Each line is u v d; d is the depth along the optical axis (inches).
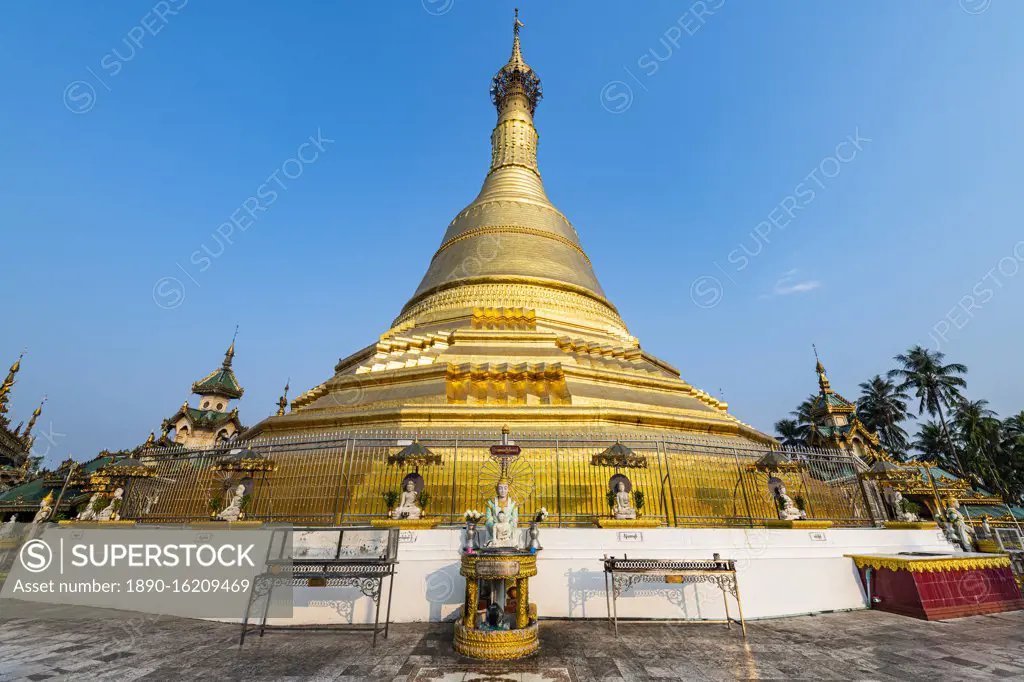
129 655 327.9
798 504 637.3
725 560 411.8
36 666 301.9
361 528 426.9
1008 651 343.0
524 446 622.8
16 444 1358.3
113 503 628.1
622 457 549.6
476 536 409.4
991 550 730.2
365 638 372.2
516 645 327.0
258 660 318.3
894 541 547.5
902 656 331.3
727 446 646.5
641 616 430.9
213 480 640.4
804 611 463.5
